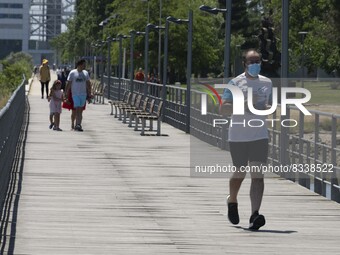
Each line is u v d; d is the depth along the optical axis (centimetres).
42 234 1825
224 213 2150
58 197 2345
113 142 4138
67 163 3183
